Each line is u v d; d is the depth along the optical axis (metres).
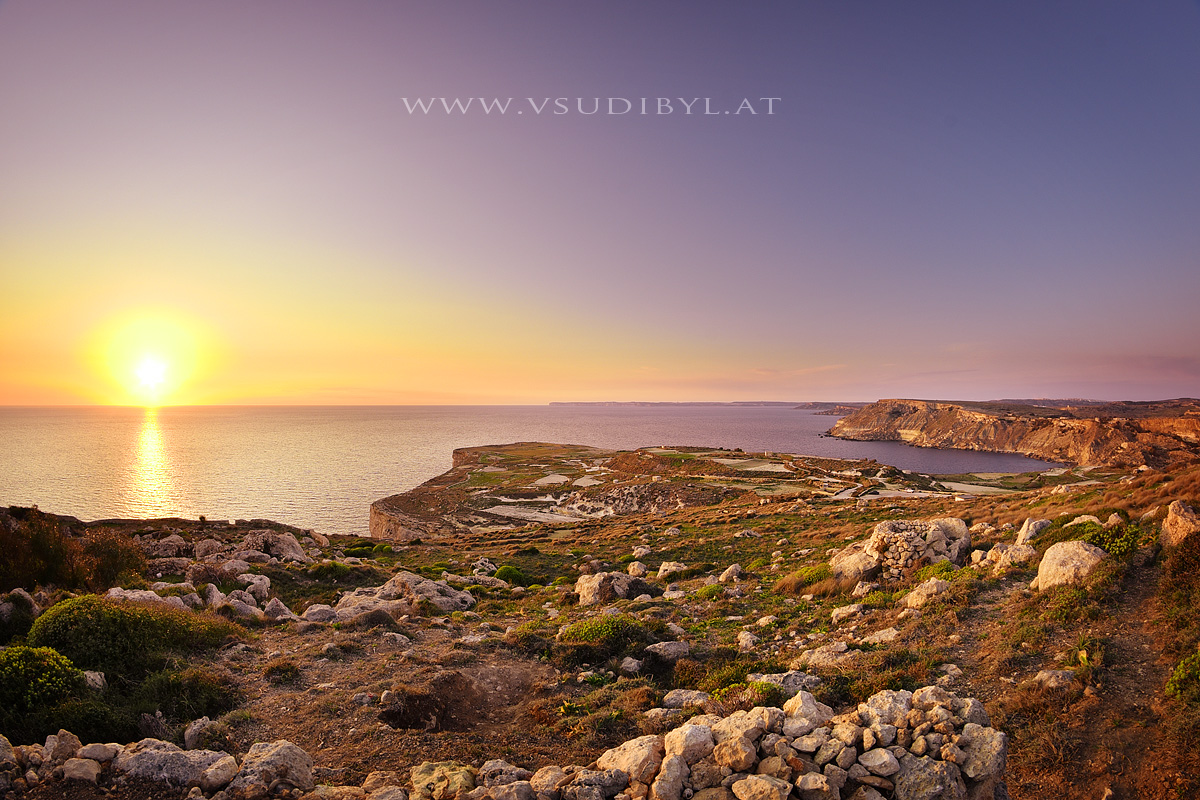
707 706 11.49
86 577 23.39
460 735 11.26
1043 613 15.95
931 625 17.22
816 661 15.91
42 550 22.78
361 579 34.22
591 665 16.12
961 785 8.30
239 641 16.64
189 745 10.27
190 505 120.38
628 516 87.56
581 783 8.43
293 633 18.80
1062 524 24.23
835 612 21.02
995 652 14.56
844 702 12.96
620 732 11.22
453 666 15.02
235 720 11.34
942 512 45.72
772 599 26.11
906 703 10.00
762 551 42.12
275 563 35.72
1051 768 10.38
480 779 9.08
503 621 24.50
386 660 15.31
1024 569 20.83
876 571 25.45
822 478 108.88
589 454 189.62
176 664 13.56
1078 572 17.33
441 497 117.00
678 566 37.06
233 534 49.66
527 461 173.50
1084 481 121.56
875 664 14.73
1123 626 14.30
